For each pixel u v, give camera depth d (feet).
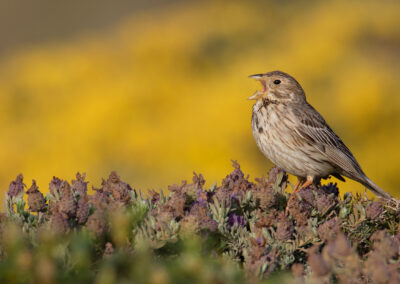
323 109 49.80
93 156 46.50
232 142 45.80
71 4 91.56
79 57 53.42
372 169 48.37
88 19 90.79
